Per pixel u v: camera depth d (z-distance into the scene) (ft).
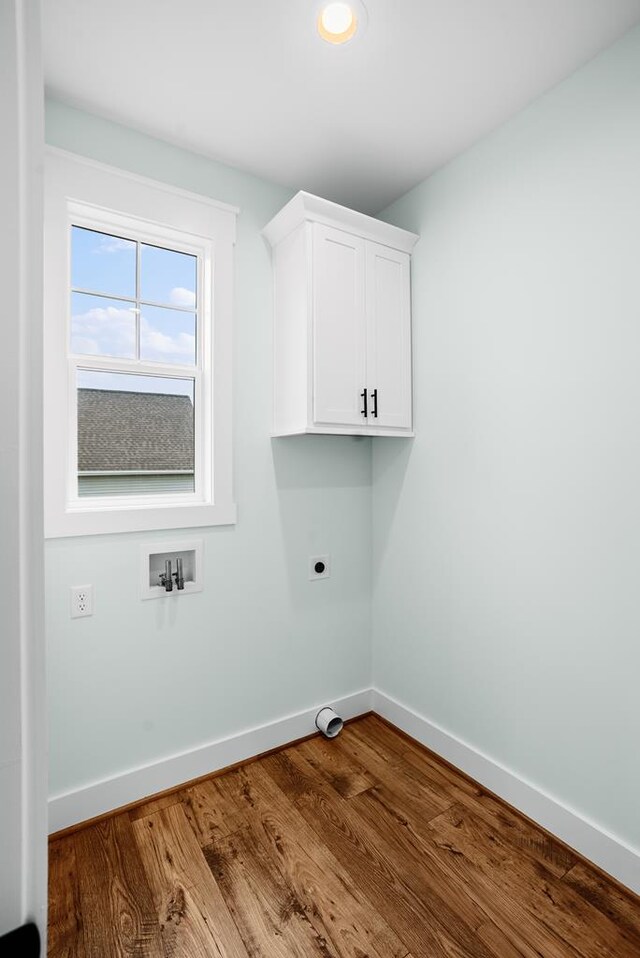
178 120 5.76
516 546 5.84
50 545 5.40
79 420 5.83
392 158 6.53
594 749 5.04
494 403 6.07
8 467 1.37
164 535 6.12
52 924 4.32
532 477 5.64
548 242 5.41
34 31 1.41
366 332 6.70
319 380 6.27
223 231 6.53
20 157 1.39
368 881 4.77
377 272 6.83
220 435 6.53
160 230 6.15
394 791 6.12
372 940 4.20
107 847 5.18
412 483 7.33
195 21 4.44
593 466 5.04
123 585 5.84
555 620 5.42
